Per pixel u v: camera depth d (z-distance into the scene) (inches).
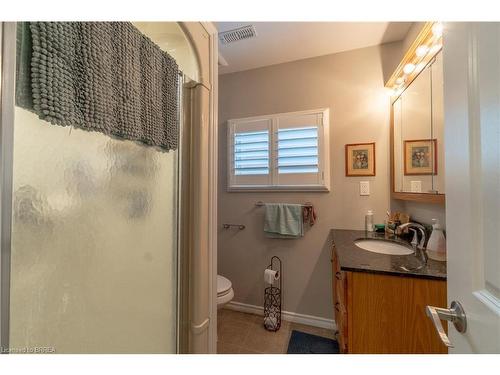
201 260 34.9
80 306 22.0
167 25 31.8
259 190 84.4
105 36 20.9
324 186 76.7
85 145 22.5
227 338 70.7
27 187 17.6
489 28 16.7
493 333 15.9
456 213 21.4
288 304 80.9
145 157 29.8
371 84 73.9
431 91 51.1
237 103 88.6
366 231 72.0
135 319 28.2
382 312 40.4
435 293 38.2
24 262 17.5
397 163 67.8
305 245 79.6
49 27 16.6
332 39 70.4
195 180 35.0
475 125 18.5
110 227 25.3
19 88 15.6
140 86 25.3
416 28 60.9
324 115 77.2
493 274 16.4
